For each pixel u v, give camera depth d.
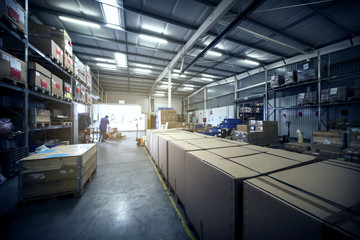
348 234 0.39
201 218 1.16
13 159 2.61
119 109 13.26
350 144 3.22
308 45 6.15
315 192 0.63
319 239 0.45
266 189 0.67
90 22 4.84
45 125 3.58
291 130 7.28
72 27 5.40
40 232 1.45
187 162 1.45
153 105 17.81
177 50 7.20
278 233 0.58
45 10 4.36
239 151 1.46
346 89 4.42
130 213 1.74
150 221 1.61
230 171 0.89
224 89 11.78
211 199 1.01
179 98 19.28
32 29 3.58
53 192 1.98
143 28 5.45
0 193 2.13
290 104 7.33
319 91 5.04
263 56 7.46
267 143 5.17
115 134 8.61
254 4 3.35
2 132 2.33
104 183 2.56
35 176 1.91
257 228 0.68
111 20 4.88
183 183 1.60
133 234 1.43
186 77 11.48
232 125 7.14
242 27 5.18
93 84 10.75
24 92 2.71
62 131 4.83
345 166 0.96
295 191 0.65
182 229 1.49
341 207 0.52
